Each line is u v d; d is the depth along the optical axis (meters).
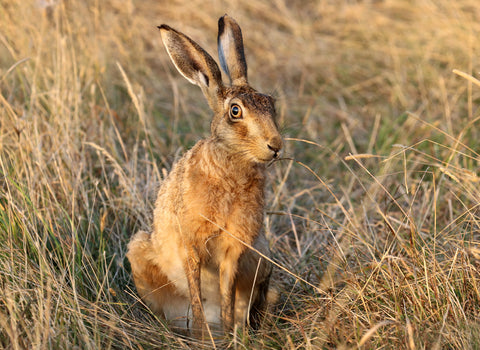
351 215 14.87
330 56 24.39
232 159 11.51
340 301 11.43
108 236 14.17
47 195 13.82
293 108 21.28
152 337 11.02
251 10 27.27
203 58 12.21
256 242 12.30
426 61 22.91
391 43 24.03
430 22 24.95
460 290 11.11
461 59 22.84
